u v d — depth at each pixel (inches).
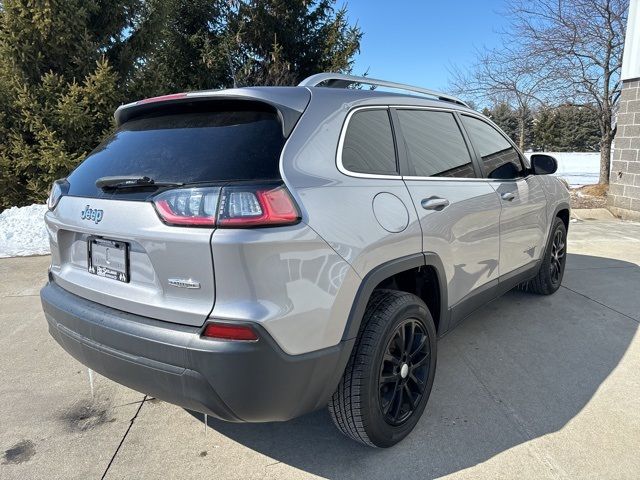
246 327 70.7
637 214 348.2
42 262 248.2
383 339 89.2
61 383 125.7
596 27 441.7
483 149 137.3
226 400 73.6
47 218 102.0
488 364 131.3
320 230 77.9
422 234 99.2
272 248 71.9
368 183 91.8
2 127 376.5
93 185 91.1
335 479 89.4
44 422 108.7
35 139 385.1
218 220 71.2
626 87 350.3
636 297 182.4
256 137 82.2
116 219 81.5
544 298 182.5
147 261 79.8
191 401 75.5
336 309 80.0
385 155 99.8
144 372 78.2
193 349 72.3
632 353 136.9
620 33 437.4
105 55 406.0
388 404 94.3
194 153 82.5
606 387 119.0
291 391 76.5
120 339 80.1
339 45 613.9
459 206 113.6
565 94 482.6
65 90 377.1
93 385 124.6
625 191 358.0
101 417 110.6
